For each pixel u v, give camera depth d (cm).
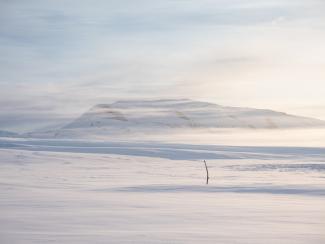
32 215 2344
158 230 1886
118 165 9500
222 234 1791
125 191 3966
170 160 11706
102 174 6694
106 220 2178
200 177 6238
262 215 2388
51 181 5144
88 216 2314
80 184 4756
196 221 2159
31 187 4262
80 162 9931
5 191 3803
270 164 10150
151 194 3678
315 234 1800
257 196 3547
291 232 1848
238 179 5838
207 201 3131
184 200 3198
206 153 14512
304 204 2958
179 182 5206
